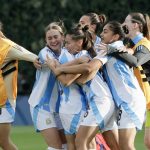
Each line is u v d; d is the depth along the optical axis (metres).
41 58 25.03
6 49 24.98
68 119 24.05
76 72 23.22
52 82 25.11
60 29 25.30
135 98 23.72
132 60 23.97
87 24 26.83
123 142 23.77
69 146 24.34
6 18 59.84
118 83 23.72
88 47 23.95
